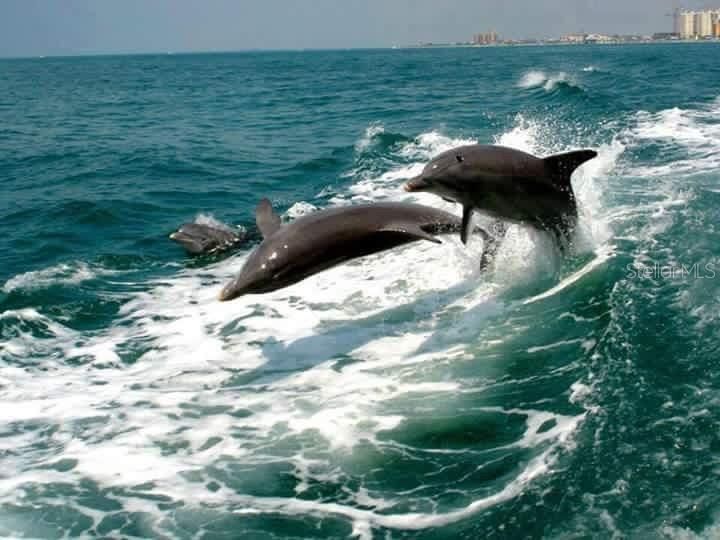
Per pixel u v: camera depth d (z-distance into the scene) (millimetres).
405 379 7809
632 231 11016
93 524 5797
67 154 25344
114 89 71438
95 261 12859
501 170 9102
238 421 7254
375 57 180500
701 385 6746
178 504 5996
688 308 8305
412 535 5438
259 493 6082
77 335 9766
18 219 16062
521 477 5863
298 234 7773
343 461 6430
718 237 10383
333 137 27844
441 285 10344
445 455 6371
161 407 7641
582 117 28281
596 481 5641
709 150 18688
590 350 7812
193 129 32844
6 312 10320
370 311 9797
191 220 15898
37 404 7828
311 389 7816
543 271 10133
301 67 118812
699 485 5422
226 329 9688
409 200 16031
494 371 7758
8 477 6461
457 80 60281
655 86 42375
